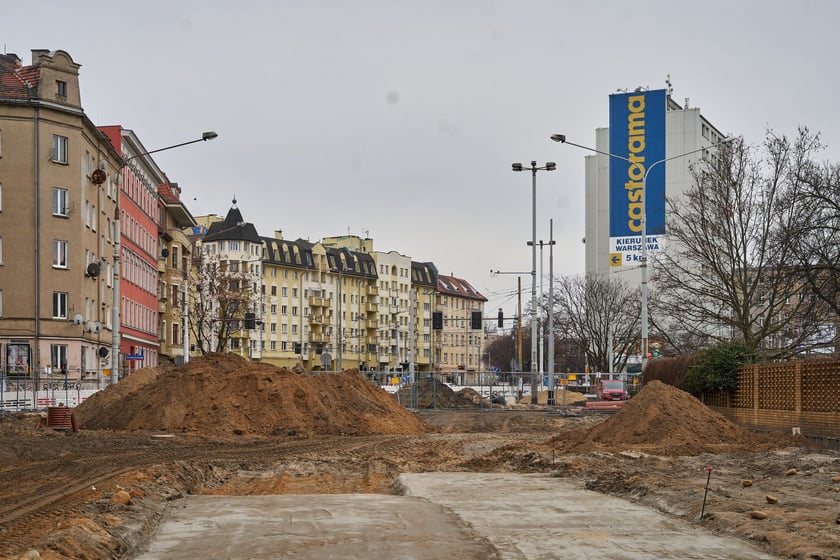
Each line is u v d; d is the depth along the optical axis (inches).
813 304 1574.8
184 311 2635.3
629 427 1172.5
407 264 6845.5
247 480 893.2
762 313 1800.0
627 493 714.8
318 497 706.8
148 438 1274.6
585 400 2669.8
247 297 3683.6
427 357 7071.9
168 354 3592.5
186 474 833.5
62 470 870.4
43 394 1795.0
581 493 729.6
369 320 6402.6
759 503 610.9
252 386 1539.1
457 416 2085.4
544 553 473.1
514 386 2721.5
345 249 6254.9
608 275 4244.6
